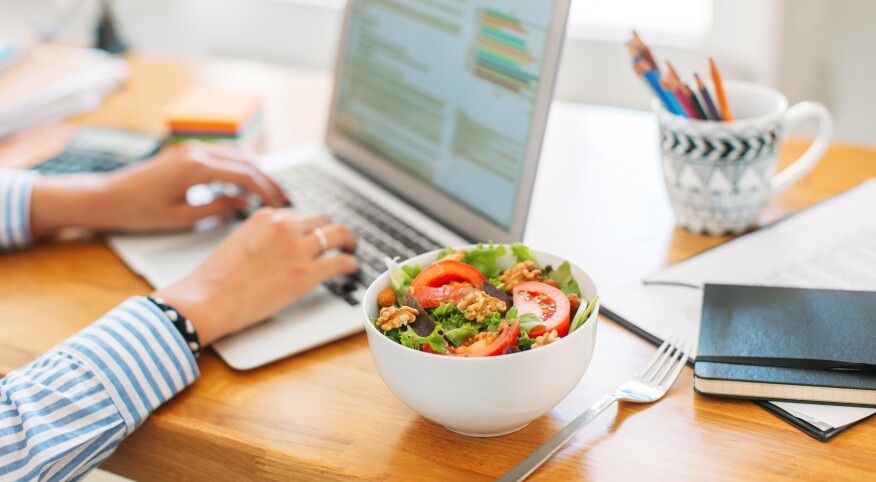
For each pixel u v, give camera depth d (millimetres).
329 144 1008
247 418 573
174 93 1194
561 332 513
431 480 505
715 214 756
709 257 722
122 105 1165
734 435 525
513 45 735
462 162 800
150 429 583
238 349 638
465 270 569
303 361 633
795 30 1242
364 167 949
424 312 526
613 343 626
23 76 1176
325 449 538
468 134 792
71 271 783
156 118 1114
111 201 823
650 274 707
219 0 1719
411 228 818
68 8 1705
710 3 1295
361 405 580
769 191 751
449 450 530
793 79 1282
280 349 636
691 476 495
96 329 605
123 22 1761
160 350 596
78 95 1140
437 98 832
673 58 1439
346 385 602
